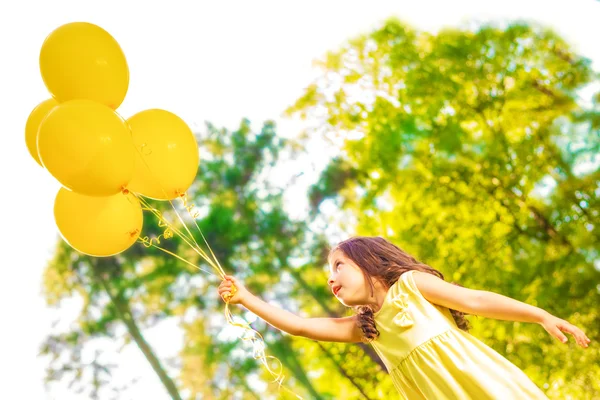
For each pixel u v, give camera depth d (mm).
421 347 2529
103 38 2916
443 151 10086
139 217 3090
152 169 2977
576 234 9586
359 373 9805
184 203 3082
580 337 2375
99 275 11680
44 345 11609
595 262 9516
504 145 10031
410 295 2635
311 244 11086
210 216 11250
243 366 10766
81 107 2723
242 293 2865
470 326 2783
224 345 10922
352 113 10953
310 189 11141
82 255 11789
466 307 2551
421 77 10492
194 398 10930
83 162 2686
